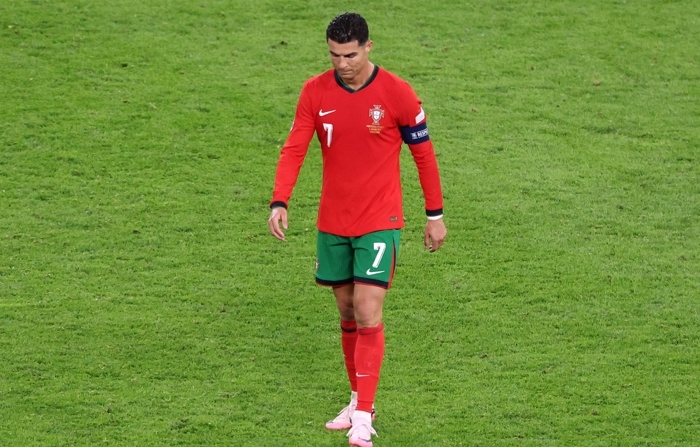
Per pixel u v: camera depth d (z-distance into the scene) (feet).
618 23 160.45
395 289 96.78
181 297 94.84
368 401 69.77
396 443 72.74
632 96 140.67
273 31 155.22
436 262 102.01
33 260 100.58
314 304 94.38
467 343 87.56
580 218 111.24
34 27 151.94
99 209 111.24
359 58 67.26
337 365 84.33
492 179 119.44
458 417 76.28
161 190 115.75
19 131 126.41
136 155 122.83
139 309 92.48
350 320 73.97
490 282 98.12
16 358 83.41
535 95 140.36
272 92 138.62
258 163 122.62
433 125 131.75
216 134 128.36
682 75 146.20
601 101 139.23
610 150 127.03
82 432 73.41
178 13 158.92
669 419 75.72
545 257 102.99
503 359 84.79
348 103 68.95
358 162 69.72
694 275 99.35
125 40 150.61
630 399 78.48
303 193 116.37
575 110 136.67
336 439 73.36
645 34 157.28
